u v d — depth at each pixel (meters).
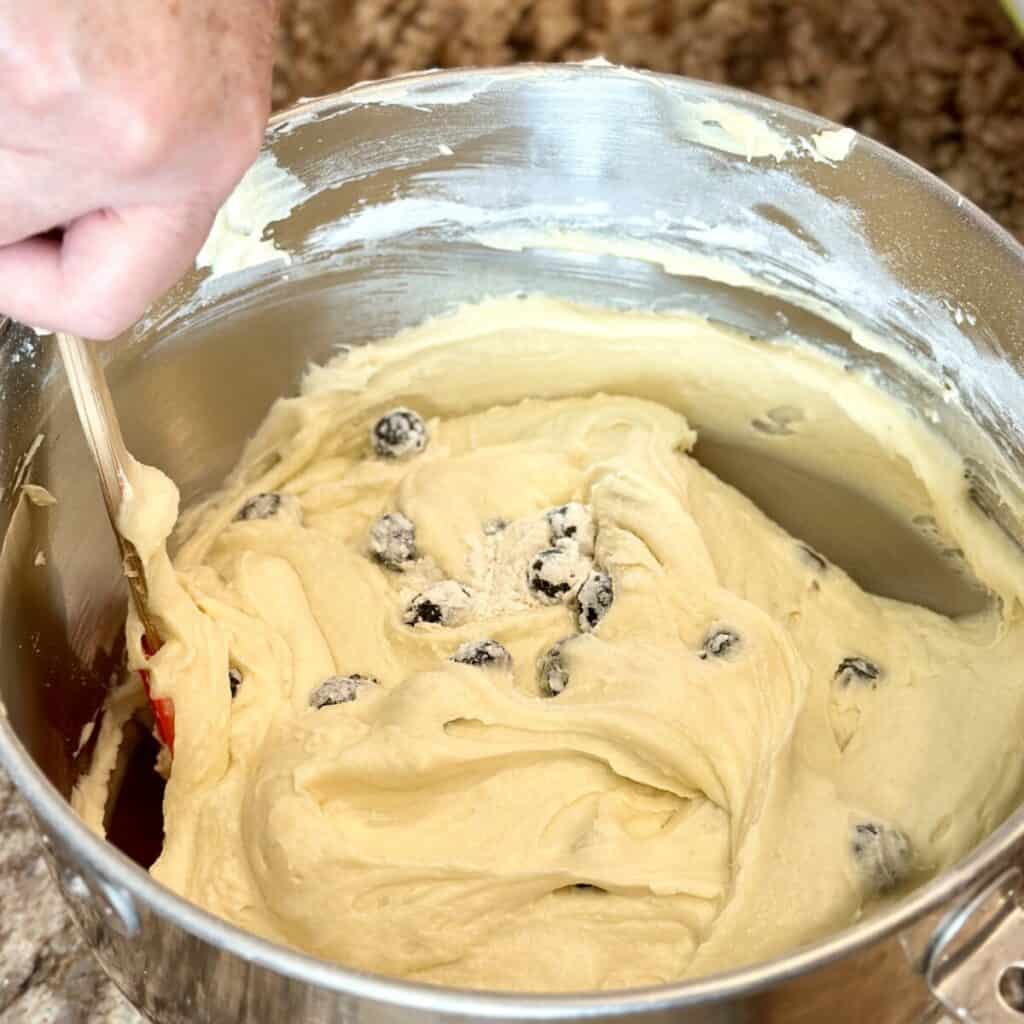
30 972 0.54
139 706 0.58
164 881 0.55
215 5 0.43
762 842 0.54
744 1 0.67
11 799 0.57
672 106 0.58
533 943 0.54
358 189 0.59
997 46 0.66
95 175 0.43
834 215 0.58
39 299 0.45
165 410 0.59
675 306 0.61
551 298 0.62
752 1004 0.46
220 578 0.60
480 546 0.60
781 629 0.58
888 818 0.55
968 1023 0.46
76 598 0.56
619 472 0.60
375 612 0.59
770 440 0.62
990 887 0.47
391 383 0.62
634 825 0.56
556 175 0.60
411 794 0.55
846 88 0.67
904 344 0.58
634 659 0.57
